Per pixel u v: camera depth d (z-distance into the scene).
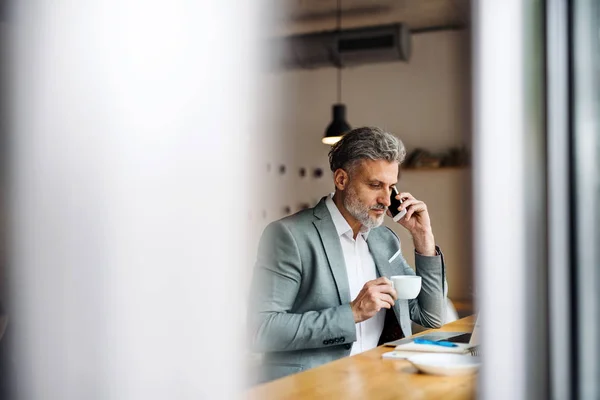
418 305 1.91
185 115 0.71
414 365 1.26
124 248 0.63
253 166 4.77
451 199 4.59
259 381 1.52
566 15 1.04
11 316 0.55
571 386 1.02
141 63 0.66
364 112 4.93
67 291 0.58
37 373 0.56
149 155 0.67
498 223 1.02
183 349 0.70
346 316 1.57
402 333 1.77
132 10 0.65
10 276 0.56
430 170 4.62
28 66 0.57
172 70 0.69
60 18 0.59
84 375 0.59
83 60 0.60
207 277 0.74
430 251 1.90
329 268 1.68
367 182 1.74
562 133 1.03
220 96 0.75
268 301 1.60
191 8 0.71
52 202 0.58
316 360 1.61
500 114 1.02
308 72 5.03
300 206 5.02
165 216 0.68
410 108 4.79
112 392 0.61
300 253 1.66
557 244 1.02
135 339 0.64
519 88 1.02
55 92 0.58
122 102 0.62
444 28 4.70
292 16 4.53
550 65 1.02
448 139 4.67
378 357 1.42
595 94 1.04
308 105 5.04
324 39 4.61
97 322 0.60
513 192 1.02
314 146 5.03
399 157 1.78
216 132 0.76
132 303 0.63
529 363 1.01
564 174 1.03
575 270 1.02
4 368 0.55
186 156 0.72
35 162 0.58
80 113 0.60
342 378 1.21
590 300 1.03
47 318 0.57
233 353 0.80
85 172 0.60
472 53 1.04
